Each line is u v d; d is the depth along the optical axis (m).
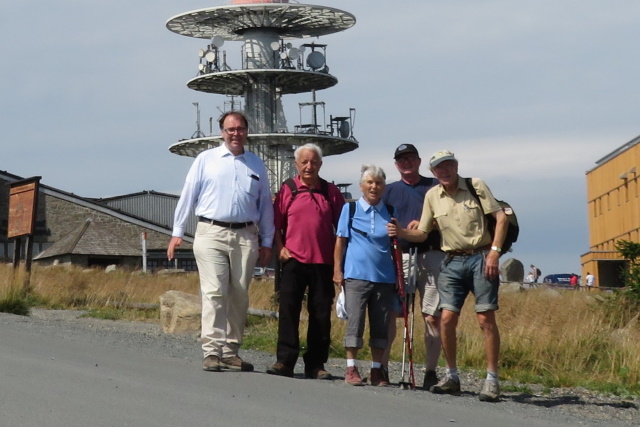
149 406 7.90
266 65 73.19
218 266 10.45
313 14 72.62
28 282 20.56
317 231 10.53
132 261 64.56
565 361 13.38
